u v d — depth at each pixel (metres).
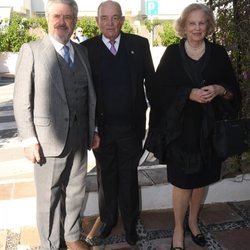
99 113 2.90
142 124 3.03
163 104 2.82
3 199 3.50
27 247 3.14
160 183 3.71
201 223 3.48
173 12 21.28
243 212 3.68
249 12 3.45
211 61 2.73
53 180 2.72
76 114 2.68
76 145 2.75
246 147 2.86
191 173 2.77
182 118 2.75
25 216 3.48
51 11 2.51
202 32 2.66
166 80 2.79
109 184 3.14
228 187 3.84
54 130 2.60
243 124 2.85
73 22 2.57
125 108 2.89
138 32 18.16
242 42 3.53
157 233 3.34
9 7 16.56
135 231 3.17
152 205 3.73
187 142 2.79
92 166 4.69
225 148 2.75
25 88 2.50
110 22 2.76
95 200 3.60
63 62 2.58
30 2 21.25
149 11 14.84
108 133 2.94
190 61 2.72
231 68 2.86
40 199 2.78
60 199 2.92
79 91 2.67
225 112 2.88
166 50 2.85
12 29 16.02
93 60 2.85
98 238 3.26
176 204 2.99
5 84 12.74
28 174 4.44
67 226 2.97
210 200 3.84
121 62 2.86
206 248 3.10
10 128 6.77
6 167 4.73
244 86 3.58
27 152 2.55
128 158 3.01
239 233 3.31
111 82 2.86
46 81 2.52
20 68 2.52
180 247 2.96
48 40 2.57
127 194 3.08
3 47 16.06
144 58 2.93
